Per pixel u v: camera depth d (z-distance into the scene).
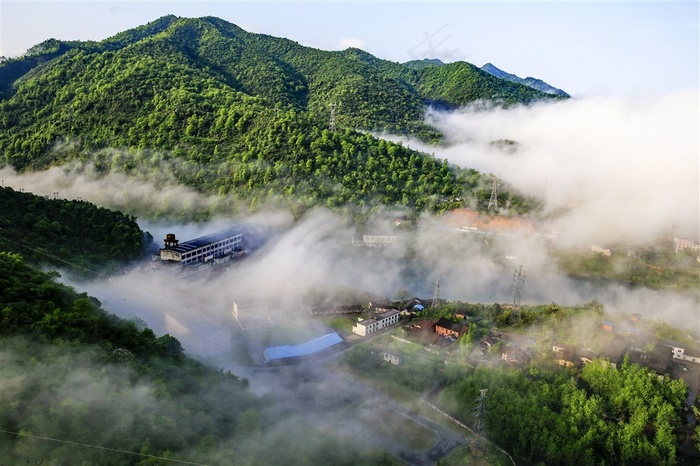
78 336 128.25
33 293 138.50
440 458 138.50
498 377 163.62
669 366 185.12
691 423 156.50
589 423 147.25
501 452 143.38
